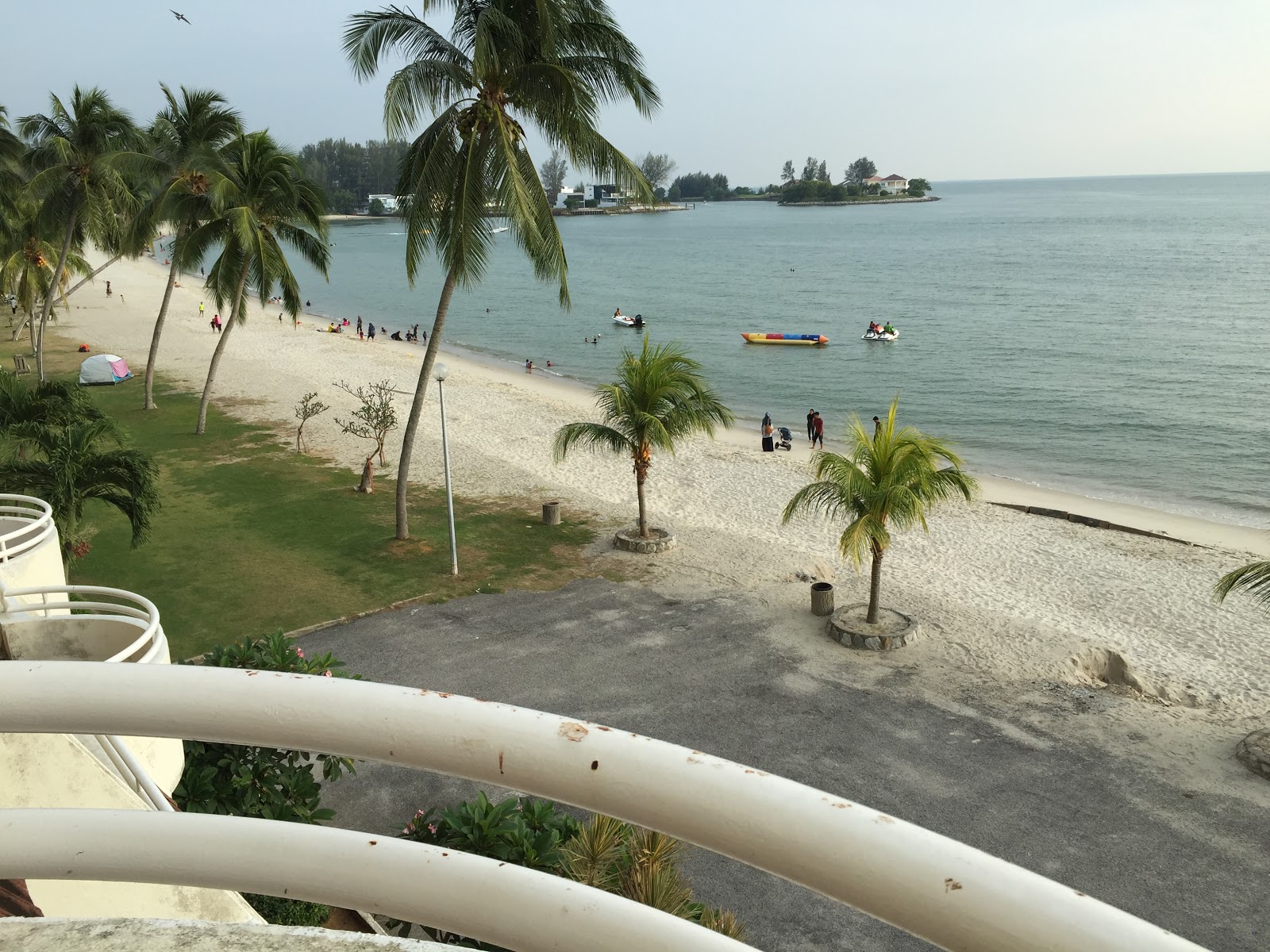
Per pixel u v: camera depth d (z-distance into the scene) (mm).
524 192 20203
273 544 24453
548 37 19422
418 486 30016
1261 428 42438
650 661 18484
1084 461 38562
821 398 50594
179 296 89500
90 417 20969
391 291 109500
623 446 23875
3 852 1447
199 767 10680
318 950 1347
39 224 39969
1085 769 14953
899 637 19047
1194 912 11898
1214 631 20219
